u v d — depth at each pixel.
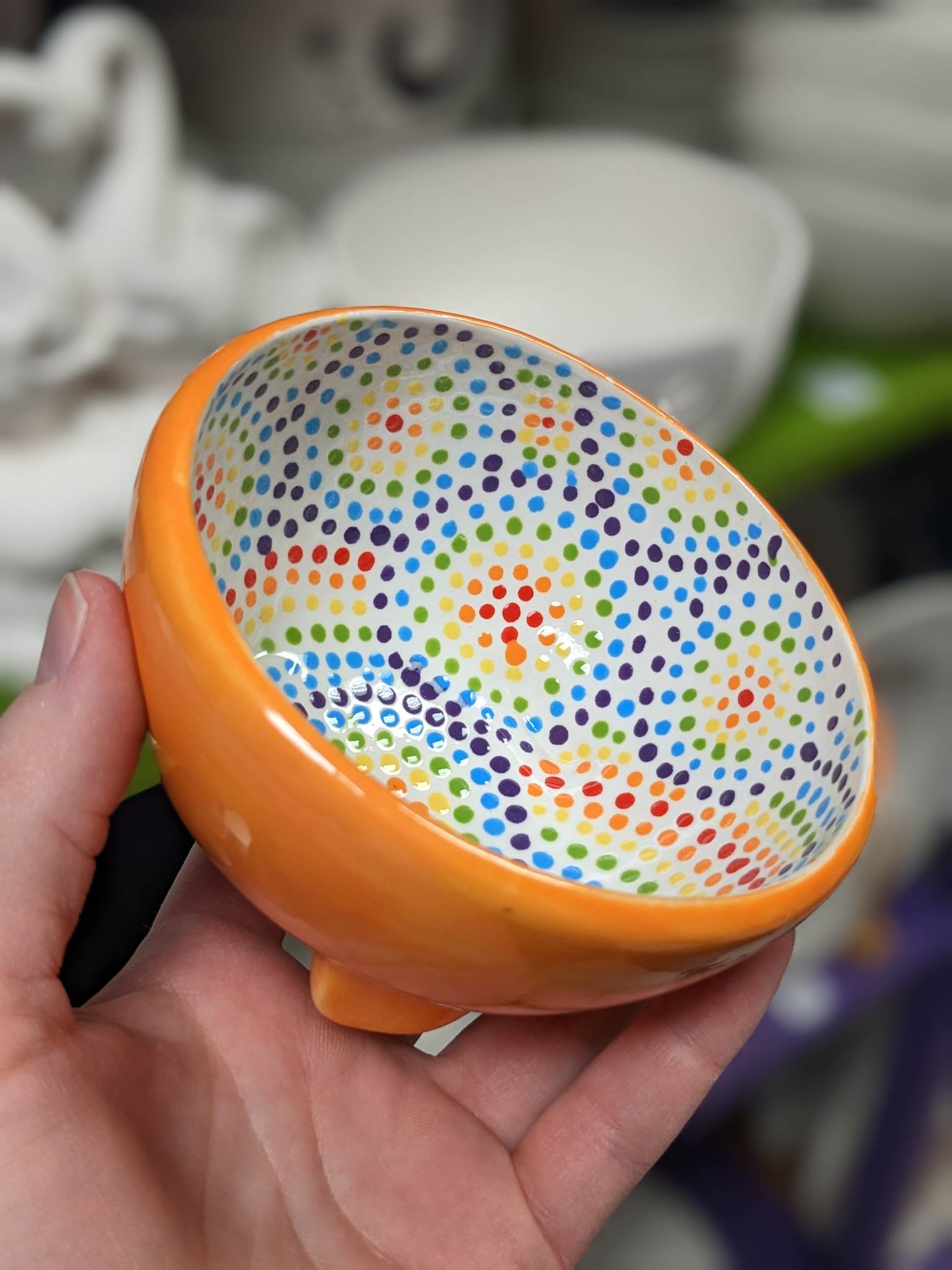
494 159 0.37
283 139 0.35
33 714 0.16
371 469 0.20
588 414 0.20
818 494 0.44
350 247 0.34
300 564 0.20
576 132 0.41
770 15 0.37
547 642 0.21
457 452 0.20
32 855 0.16
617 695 0.20
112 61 0.27
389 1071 0.20
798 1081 0.43
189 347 0.28
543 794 0.20
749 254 0.35
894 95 0.34
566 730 0.20
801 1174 0.42
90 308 0.27
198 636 0.13
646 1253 0.39
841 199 0.36
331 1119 0.19
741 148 0.39
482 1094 0.21
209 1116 0.18
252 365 0.16
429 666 0.21
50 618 0.17
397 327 0.18
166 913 0.20
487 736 0.20
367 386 0.19
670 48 0.37
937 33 0.33
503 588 0.21
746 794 0.19
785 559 0.19
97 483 0.26
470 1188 0.19
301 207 0.37
